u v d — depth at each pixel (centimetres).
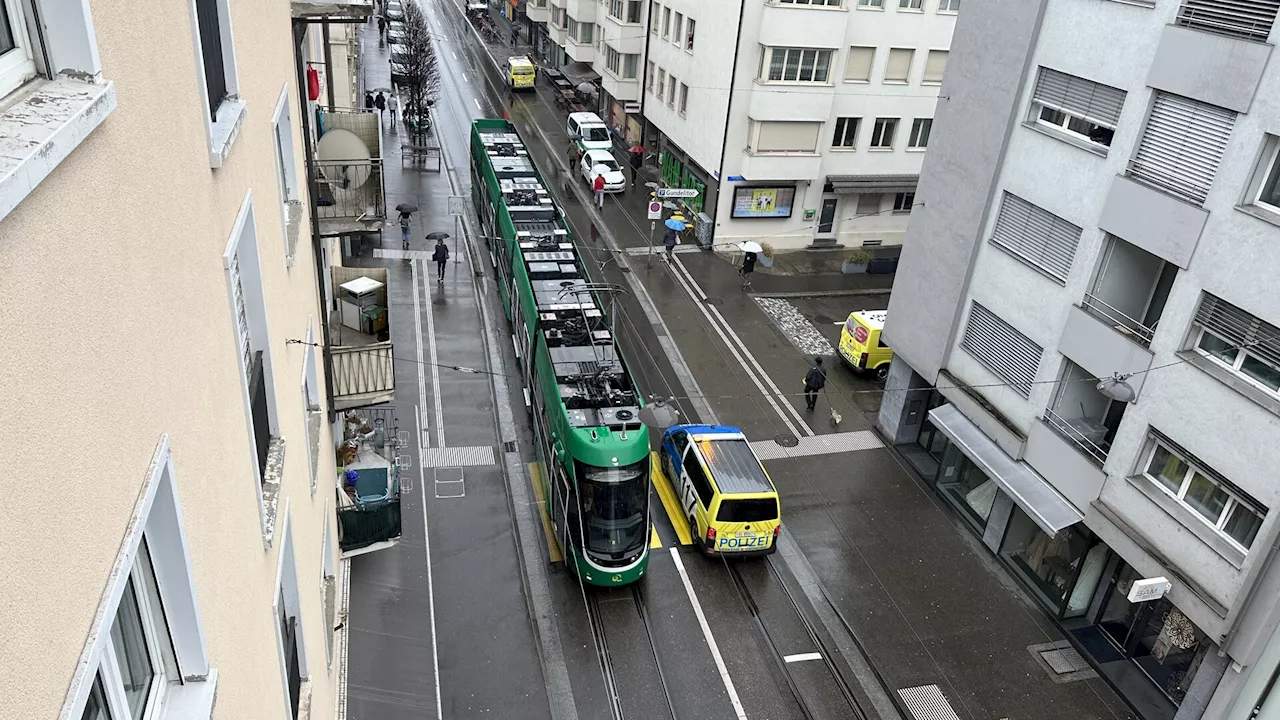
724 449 1883
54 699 234
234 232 513
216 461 444
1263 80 1231
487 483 1973
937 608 1738
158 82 356
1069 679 1586
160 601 366
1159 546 1454
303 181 1038
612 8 4388
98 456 271
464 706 1434
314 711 845
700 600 1705
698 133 3412
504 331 2614
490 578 1709
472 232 3256
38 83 265
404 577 1478
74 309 254
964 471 2012
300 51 1049
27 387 221
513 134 3366
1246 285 1279
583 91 4650
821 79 3130
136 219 318
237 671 473
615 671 1528
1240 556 1323
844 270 3303
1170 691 1531
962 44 1841
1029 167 1691
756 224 3409
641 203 3809
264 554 586
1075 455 1614
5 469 208
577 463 1628
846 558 1855
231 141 487
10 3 255
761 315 2933
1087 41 1537
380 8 5944
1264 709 1299
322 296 1187
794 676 1550
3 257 207
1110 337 1518
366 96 4334
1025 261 1727
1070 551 1692
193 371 401
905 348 2128
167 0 377
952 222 1912
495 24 7125
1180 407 1395
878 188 3381
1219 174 1310
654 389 2420
